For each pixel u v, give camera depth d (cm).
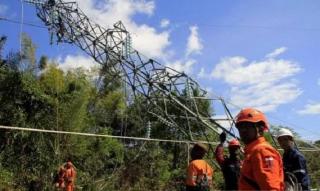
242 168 384
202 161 757
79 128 2642
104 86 3356
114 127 3450
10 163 2459
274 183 360
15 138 2444
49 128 2564
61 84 2672
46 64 2722
